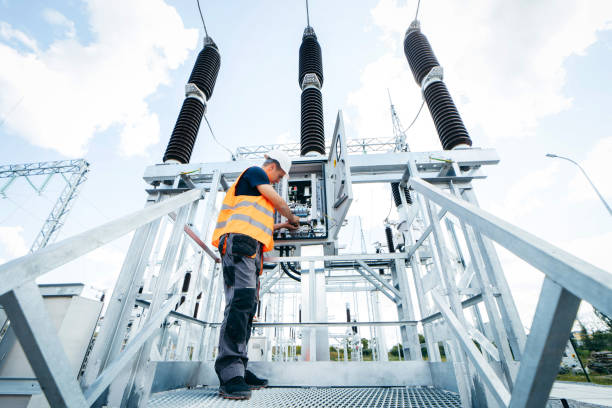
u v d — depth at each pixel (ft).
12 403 4.51
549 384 1.99
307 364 7.06
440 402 4.95
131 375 3.92
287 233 11.61
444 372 6.25
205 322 9.12
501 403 2.72
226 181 12.05
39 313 2.09
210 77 17.21
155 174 11.64
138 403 3.76
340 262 20.98
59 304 6.05
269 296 32.86
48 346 2.14
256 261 5.90
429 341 9.45
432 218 5.56
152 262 15.17
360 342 32.91
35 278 2.02
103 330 4.49
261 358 23.54
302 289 10.91
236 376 4.98
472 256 6.04
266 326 8.95
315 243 11.76
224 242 5.60
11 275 1.84
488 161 10.53
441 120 13.29
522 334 5.85
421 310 9.82
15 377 5.06
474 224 2.94
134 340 3.70
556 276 1.81
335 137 11.23
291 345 37.37
